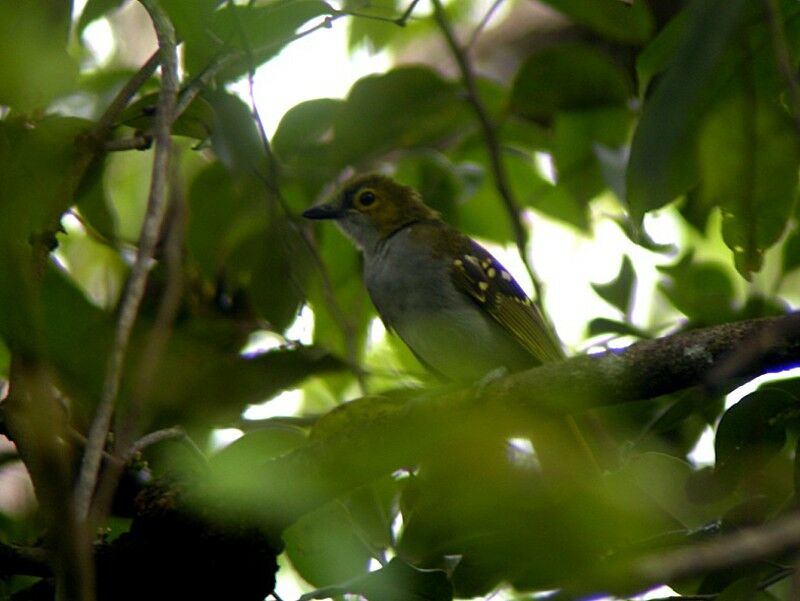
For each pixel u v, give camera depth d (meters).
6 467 9.49
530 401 7.04
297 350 9.48
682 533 6.95
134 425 7.43
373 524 8.47
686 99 4.85
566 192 11.19
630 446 8.41
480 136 11.04
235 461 8.04
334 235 11.55
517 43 13.62
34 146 6.89
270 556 7.46
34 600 7.49
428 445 7.35
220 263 10.02
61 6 6.57
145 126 7.99
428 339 10.82
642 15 9.84
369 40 12.37
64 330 8.30
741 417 7.21
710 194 8.00
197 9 7.67
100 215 9.00
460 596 7.82
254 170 8.72
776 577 6.66
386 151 10.57
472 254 10.86
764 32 7.20
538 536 7.55
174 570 7.39
